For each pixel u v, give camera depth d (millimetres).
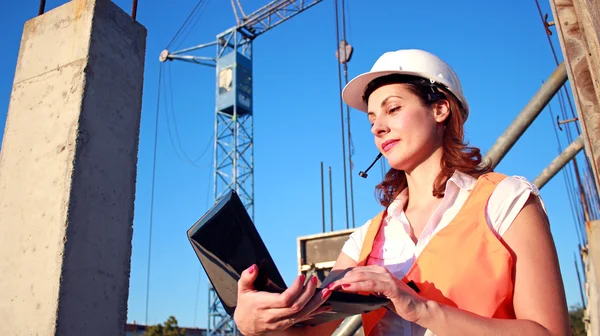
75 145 2547
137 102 2971
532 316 1273
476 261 1359
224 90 33844
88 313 2434
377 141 1775
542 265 1321
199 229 1320
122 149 2809
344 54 9930
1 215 2662
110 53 2852
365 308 1372
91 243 2520
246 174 32625
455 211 1505
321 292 1261
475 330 1220
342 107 8961
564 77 3715
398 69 1717
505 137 4027
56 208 2484
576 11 2176
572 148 4621
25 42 3018
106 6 2887
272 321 1271
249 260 1337
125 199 2762
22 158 2727
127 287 2666
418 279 1422
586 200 8961
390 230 1688
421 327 1452
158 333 33031
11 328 2396
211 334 29016
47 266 2404
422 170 1713
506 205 1402
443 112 1714
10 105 2906
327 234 6371
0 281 2521
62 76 2762
